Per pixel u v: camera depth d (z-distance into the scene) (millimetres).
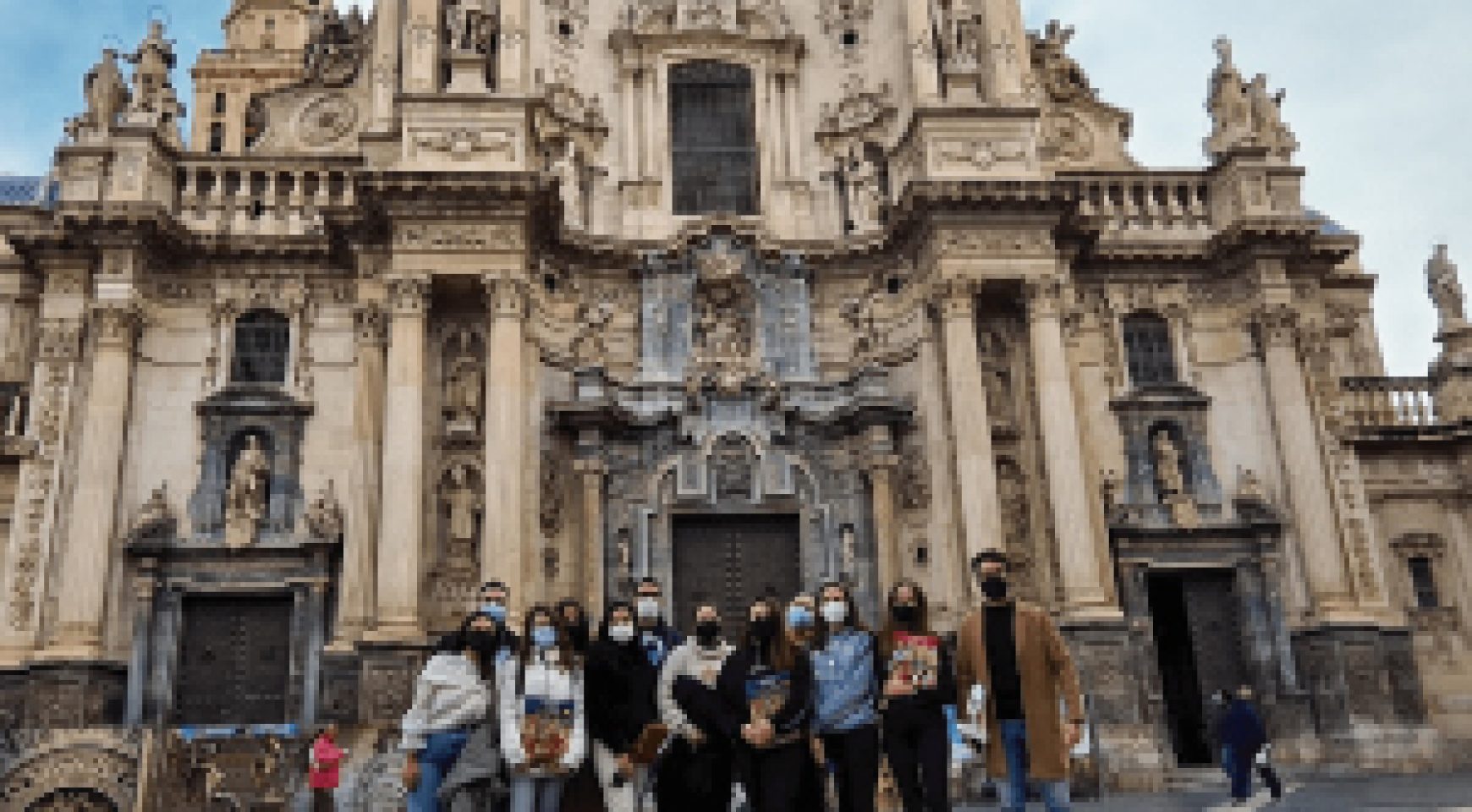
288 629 25062
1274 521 26844
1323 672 25672
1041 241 26797
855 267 28984
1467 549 29188
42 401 25203
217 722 24328
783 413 27703
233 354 26500
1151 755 23062
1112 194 29781
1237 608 27062
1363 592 26891
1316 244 31047
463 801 9391
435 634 24219
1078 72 32250
